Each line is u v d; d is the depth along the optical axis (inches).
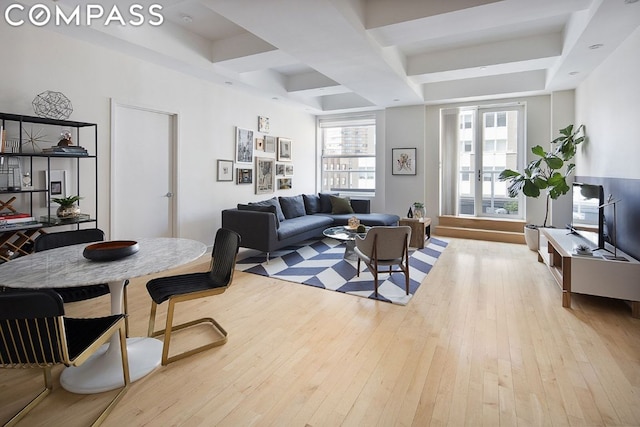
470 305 125.0
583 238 151.9
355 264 180.5
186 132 192.9
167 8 145.6
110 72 153.3
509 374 81.7
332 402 72.1
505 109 255.1
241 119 232.7
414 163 274.5
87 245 97.3
